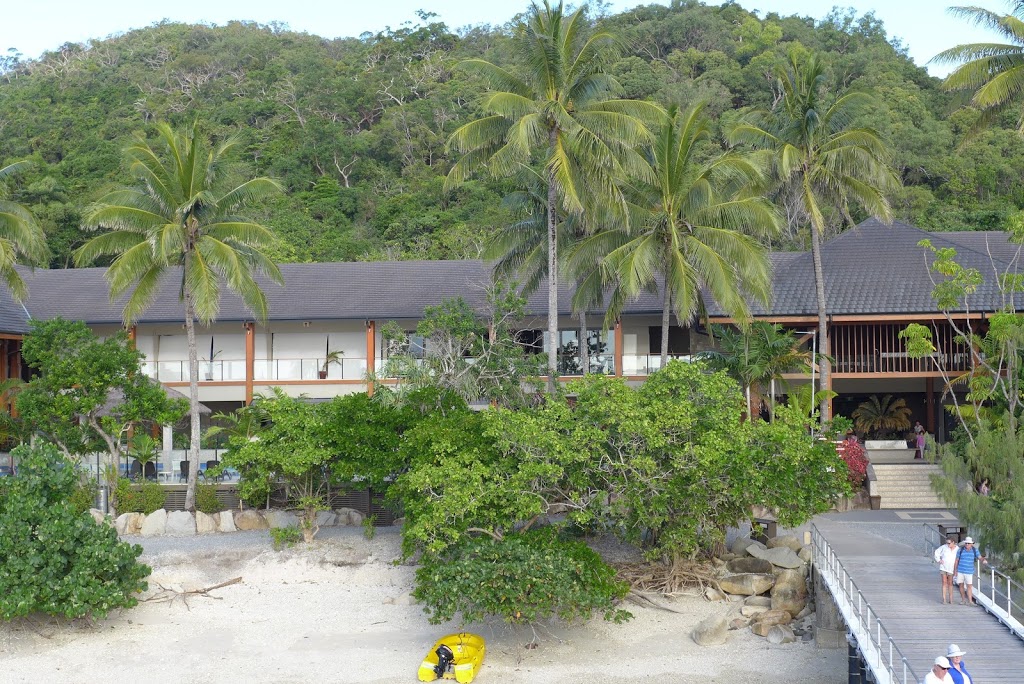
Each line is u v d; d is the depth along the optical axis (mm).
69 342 34719
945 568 22594
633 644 24641
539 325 46312
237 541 32844
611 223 35156
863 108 38500
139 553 26078
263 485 31562
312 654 24328
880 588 23969
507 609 22938
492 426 26734
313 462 30734
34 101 100188
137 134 35156
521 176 37219
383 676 22859
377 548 31781
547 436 26062
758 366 36406
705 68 99938
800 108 37562
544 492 27359
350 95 102312
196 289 33688
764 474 25922
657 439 25562
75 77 113750
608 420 26406
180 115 99188
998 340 32281
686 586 28078
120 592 24875
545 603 23000
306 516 32500
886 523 33500
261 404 34656
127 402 34750
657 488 26125
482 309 42312
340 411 31891
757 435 26547
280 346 47781
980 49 34750
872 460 40969
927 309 40656
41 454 26406
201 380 45938
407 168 89562
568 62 33844
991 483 27547
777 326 38188
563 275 36406
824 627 24188
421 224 75938
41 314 46969
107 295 48656
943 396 41156
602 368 45344
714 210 34219
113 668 23375
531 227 38094
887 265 43719
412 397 31562
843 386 46438
